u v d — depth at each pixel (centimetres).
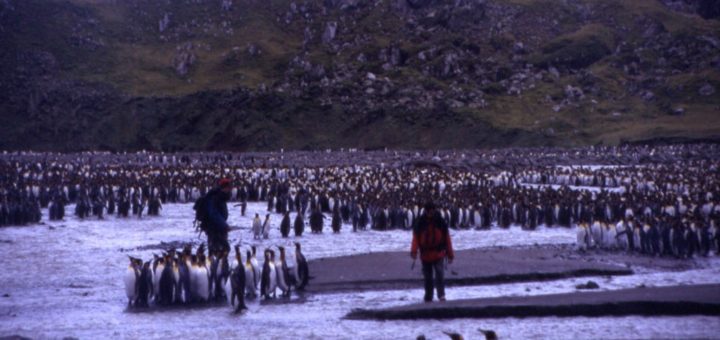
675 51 15250
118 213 4850
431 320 1603
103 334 1564
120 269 2616
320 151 12631
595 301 1602
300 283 2092
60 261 2808
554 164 9038
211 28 19025
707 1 19638
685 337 1349
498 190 5031
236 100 14762
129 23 19275
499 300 1686
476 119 13075
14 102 15250
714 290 1717
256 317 1733
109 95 15400
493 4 18175
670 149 10106
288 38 18662
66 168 8056
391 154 10950
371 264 2427
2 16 18050
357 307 1817
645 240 2902
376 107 14138
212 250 2095
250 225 4303
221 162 9644
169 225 4297
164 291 1906
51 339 1522
